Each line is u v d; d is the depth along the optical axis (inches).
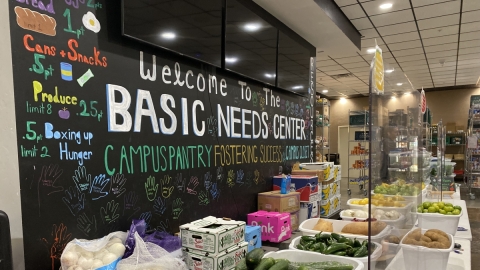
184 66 94.3
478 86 398.3
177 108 91.6
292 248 74.2
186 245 77.2
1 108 54.9
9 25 55.7
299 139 172.2
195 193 97.6
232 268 77.2
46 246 60.4
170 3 85.0
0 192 54.8
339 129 483.5
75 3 66.1
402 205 65.2
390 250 56.6
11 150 55.9
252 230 95.9
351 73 299.6
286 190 134.1
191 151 96.5
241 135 122.0
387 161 57.9
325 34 168.2
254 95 131.0
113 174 73.3
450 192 176.9
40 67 60.1
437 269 67.7
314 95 191.2
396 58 258.7
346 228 87.0
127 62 77.0
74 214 65.2
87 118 68.1
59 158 62.9
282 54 145.0
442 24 183.3
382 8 161.2
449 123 406.6
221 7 104.8
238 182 119.0
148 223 81.8
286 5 132.6
